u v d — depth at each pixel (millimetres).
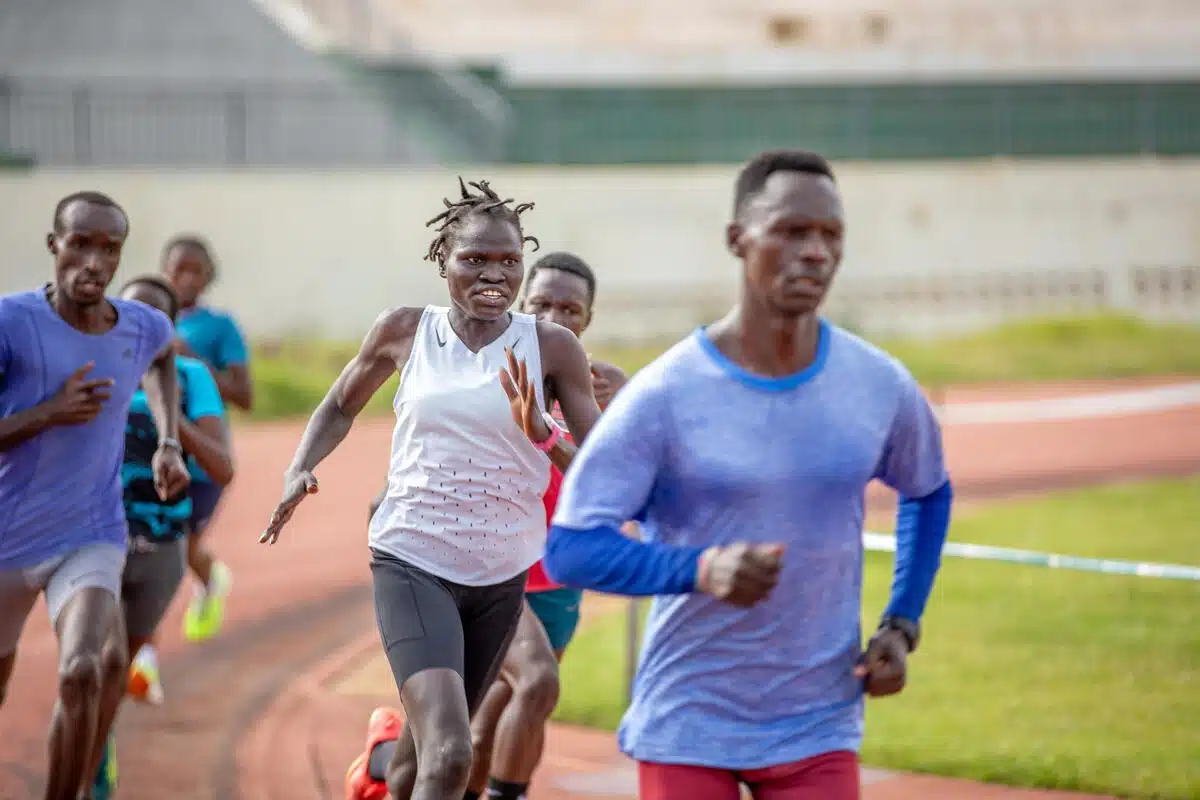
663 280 111625
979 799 23297
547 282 21891
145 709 28672
